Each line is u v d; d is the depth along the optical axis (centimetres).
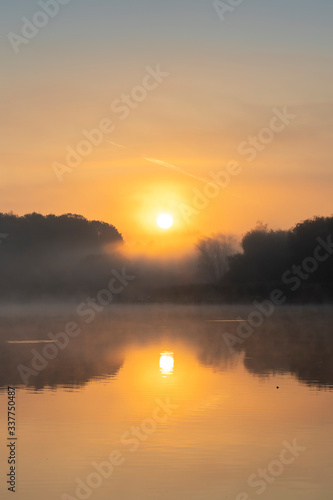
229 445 1873
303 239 10706
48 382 2942
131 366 3472
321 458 1748
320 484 1556
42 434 2002
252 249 11612
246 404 2411
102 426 2097
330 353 4066
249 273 11531
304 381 2922
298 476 1614
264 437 1952
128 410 2325
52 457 1770
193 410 2320
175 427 2077
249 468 1675
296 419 2170
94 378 3059
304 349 4319
